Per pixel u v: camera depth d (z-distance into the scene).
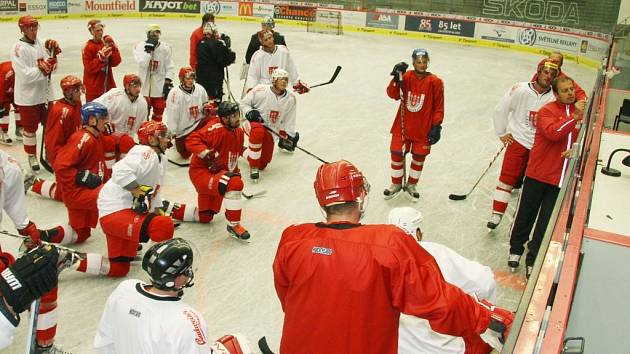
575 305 3.32
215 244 5.45
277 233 5.72
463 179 7.42
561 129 4.51
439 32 20.25
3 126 7.70
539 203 4.98
